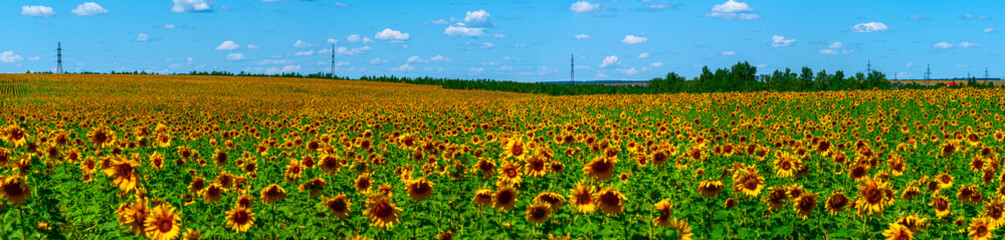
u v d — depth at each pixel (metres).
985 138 18.30
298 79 147.00
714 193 8.89
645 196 9.86
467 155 13.57
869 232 7.81
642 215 7.80
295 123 25.31
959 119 26.17
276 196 8.44
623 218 7.09
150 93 83.88
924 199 9.56
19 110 37.22
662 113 33.81
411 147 12.82
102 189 10.06
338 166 9.91
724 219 8.62
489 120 30.75
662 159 11.35
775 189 8.55
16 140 9.85
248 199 8.34
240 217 7.83
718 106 36.50
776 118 29.55
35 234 7.10
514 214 8.54
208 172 13.30
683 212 8.74
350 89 106.69
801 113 31.94
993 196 10.48
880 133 20.69
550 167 10.30
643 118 31.34
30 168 8.36
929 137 17.81
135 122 24.67
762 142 18.81
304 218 8.45
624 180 10.57
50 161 11.20
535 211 7.01
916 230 7.59
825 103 35.41
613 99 43.34
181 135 19.36
